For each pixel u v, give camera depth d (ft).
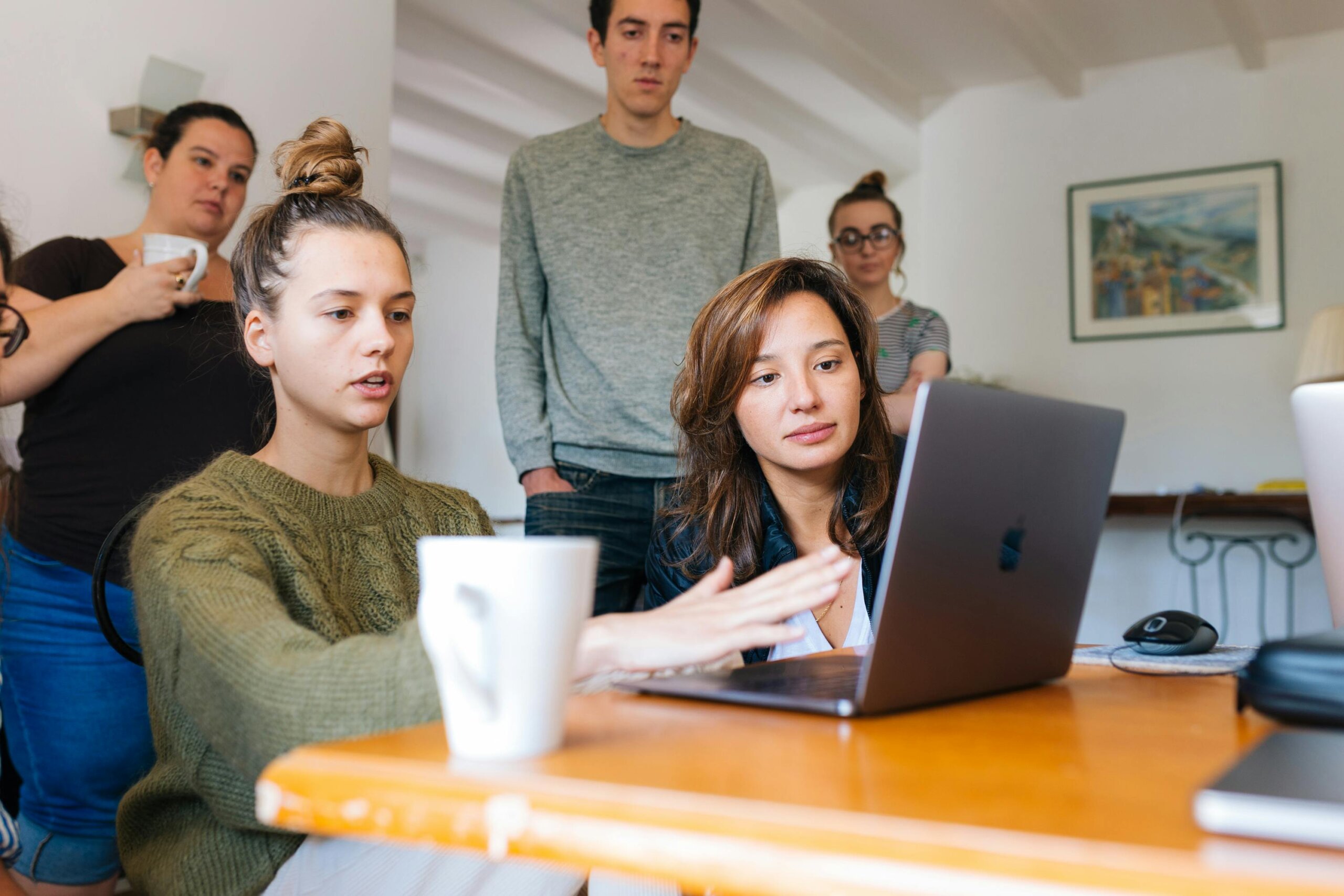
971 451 2.39
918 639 2.32
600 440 7.00
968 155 18.25
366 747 1.83
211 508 3.17
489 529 4.17
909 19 16.21
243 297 3.71
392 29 10.06
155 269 6.01
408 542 3.82
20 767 5.98
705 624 2.20
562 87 18.84
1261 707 2.08
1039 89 17.80
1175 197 16.72
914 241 22.91
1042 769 1.73
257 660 2.36
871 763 1.76
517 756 1.75
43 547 5.96
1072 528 2.81
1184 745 1.96
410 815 1.59
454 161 23.02
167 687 2.84
